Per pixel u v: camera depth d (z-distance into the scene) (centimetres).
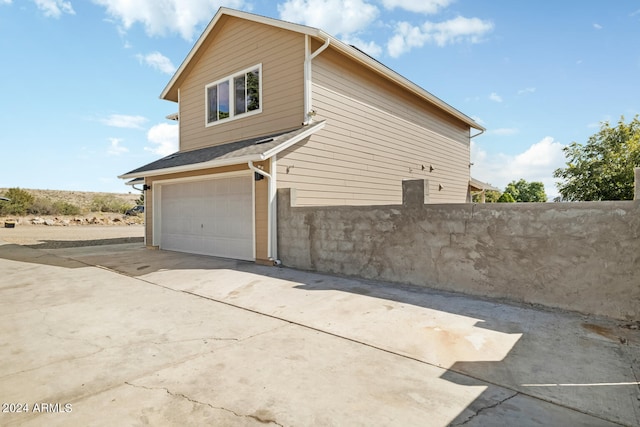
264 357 342
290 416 238
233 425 228
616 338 367
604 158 1176
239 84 1038
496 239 518
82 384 290
